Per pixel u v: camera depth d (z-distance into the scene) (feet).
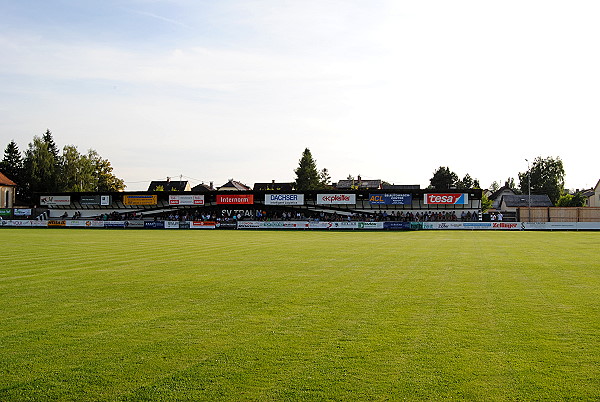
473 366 27.04
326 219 239.91
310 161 385.29
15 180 367.66
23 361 28.17
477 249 103.19
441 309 41.06
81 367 27.14
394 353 29.25
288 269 68.39
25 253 93.50
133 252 96.12
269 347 30.53
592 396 23.30
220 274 63.10
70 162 366.63
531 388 24.18
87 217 271.08
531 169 402.11
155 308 42.01
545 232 189.06
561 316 38.40
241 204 254.68
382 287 52.37
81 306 42.88
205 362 27.89
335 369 26.68
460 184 439.63
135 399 23.11
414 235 167.63
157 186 459.32
